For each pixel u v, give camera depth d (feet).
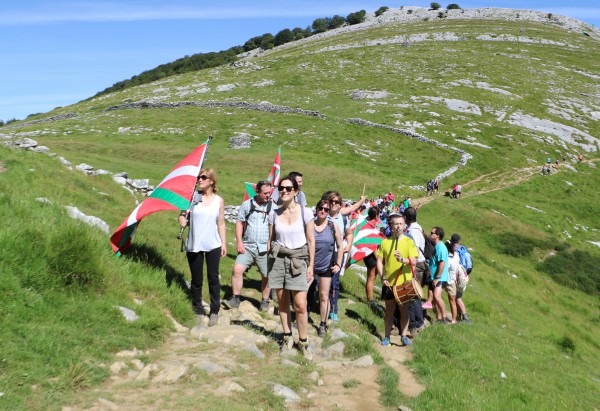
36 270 22.09
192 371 19.01
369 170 149.89
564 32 422.00
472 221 117.19
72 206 34.45
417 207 123.54
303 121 200.34
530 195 153.38
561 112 240.53
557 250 108.06
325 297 27.07
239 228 29.19
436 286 35.50
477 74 285.23
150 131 182.80
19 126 232.32
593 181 177.78
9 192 31.63
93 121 205.16
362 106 224.12
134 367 19.07
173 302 26.55
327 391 20.02
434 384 21.81
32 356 17.17
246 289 34.35
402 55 327.88
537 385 29.71
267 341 23.98
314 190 123.75
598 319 80.43
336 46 374.63
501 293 72.79
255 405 17.30
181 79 315.17
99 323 21.31
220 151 154.30
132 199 56.59
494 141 196.85
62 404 15.34
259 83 273.54
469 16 483.10
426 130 198.18
